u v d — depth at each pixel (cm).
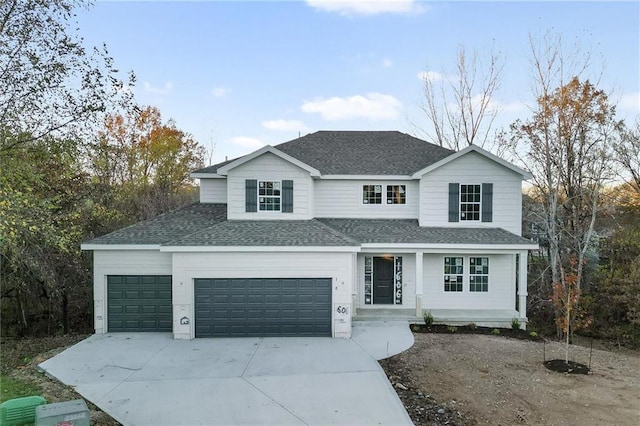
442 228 1727
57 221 1388
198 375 1019
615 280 1872
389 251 1608
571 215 2256
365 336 1390
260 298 1392
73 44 1175
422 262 1608
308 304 1395
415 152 1972
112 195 1967
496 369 1113
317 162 1872
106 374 1030
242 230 1504
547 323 2055
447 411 852
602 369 1154
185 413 815
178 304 1370
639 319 1745
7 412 710
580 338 1905
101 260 1455
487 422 809
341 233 1562
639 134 2359
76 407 668
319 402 866
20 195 1089
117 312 1463
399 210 1822
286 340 1342
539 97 2322
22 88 1138
